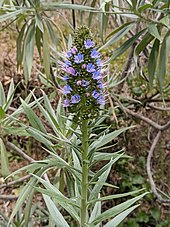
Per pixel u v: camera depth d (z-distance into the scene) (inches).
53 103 30.8
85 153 13.5
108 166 14.2
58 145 16.9
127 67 31.2
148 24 20.3
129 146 36.2
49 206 15.4
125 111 30.3
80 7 20.0
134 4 19.3
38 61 35.9
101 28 23.0
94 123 13.2
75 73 12.5
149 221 34.9
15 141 36.9
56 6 20.6
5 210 31.8
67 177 17.3
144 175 36.4
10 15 21.0
